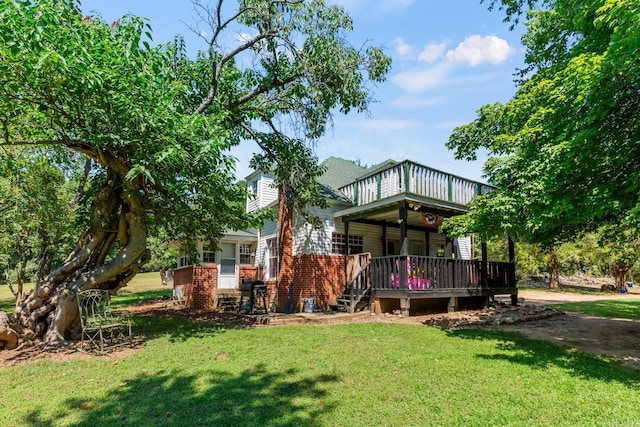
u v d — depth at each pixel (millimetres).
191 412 3975
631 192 5605
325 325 9500
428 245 15961
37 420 3811
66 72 5766
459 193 13305
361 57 10508
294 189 11898
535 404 4156
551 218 6430
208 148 6789
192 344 7133
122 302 17469
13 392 4602
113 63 6625
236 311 12797
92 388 4730
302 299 12203
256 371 5387
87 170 12930
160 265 31141
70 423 3734
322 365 5656
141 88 6676
